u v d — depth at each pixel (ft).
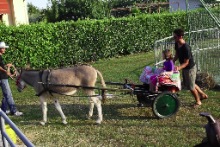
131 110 27.86
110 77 40.65
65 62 51.90
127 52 61.00
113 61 54.03
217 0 46.42
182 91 32.40
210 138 13.93
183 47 25.99
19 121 26.84
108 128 24.09
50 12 95.61
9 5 68.85
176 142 20.98
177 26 68.33
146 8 110.83
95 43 54.95
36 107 30.83
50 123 26.03
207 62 39.24
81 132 23.77
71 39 51.90
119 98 31.32
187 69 26.50
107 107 28.94
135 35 61.00
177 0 118.52
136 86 26.61
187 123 24.14
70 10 93.66
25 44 46.65
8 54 45.03
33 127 25.31
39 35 48.11
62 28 50.72
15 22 69.10
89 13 92.38
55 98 25.48
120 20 58.18
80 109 29.14
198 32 43.29
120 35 58.49
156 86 24.94
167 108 25.11
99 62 53.93
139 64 49.44
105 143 21.62
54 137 23.15
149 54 59.88
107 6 98.07
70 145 21.67
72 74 24.75
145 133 22.68
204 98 27.99
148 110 27.61
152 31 63.93
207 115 14.06
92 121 25.86
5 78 27.81
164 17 65.82
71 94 24.99
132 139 21.85
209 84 32.48
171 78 25.14
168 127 23.61
